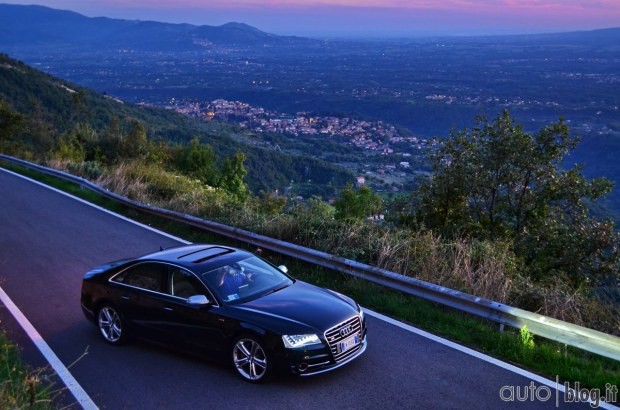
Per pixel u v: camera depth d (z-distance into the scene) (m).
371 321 8.31
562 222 12.96
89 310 7.99
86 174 22.83
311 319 6.37
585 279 11.81
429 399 6.01
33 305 9.45
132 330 7.48
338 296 7.09
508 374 6.56
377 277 9.36
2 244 13.56
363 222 12.45
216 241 13.23
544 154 13.51
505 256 10.28
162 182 20.11
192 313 6.83
